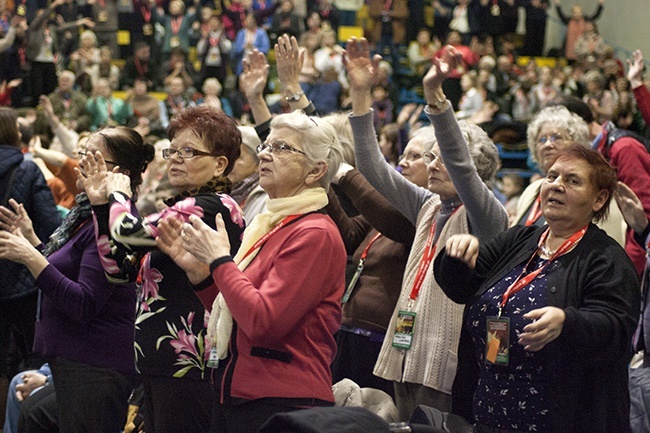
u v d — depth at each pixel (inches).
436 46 514.3
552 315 81.0
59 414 115.7
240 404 90.9
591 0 575.5
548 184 92.8
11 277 160.9
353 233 135.0
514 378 89.4
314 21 484.1
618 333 84.6
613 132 157.8
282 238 92.6
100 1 486.6
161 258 100.0
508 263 95.8
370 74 120.9
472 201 110.3
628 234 144.3
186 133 103.9
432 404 113.4
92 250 113.5
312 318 92.2
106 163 114.3
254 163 138.9
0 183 161.9
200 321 99.9
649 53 530.9
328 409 70.5
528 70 489.4
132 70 476.4
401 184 123.0
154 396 101.7
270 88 489.7
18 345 173.5
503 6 530.9
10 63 434.3
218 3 518.3
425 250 118.1
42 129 323.6
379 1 516.4
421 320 114.2
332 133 99.0
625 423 89.2
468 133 122.0
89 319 112.7
